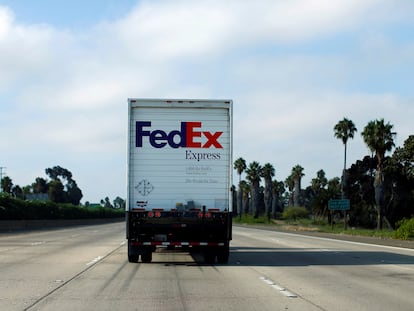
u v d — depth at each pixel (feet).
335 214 299.99
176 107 60.34
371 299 37.45
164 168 60.03
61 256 71.61
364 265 60.80
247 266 59.82
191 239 59.67
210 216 59.67
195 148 60.29
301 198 506.07
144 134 60.13
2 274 51.65
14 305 35.32
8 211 175.83
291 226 280.72
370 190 264.72
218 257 62.44
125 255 73.51
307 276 50.62
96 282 46.16
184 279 48.26
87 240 113.19
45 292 40.73
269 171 393.50
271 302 36.35
